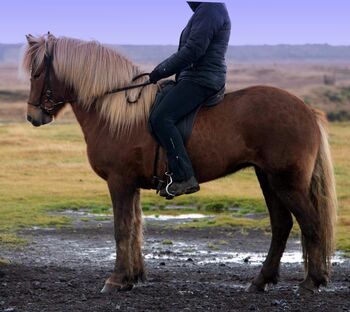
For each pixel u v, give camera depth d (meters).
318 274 9.19
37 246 14.57
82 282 10.30
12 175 29.08
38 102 9.83
